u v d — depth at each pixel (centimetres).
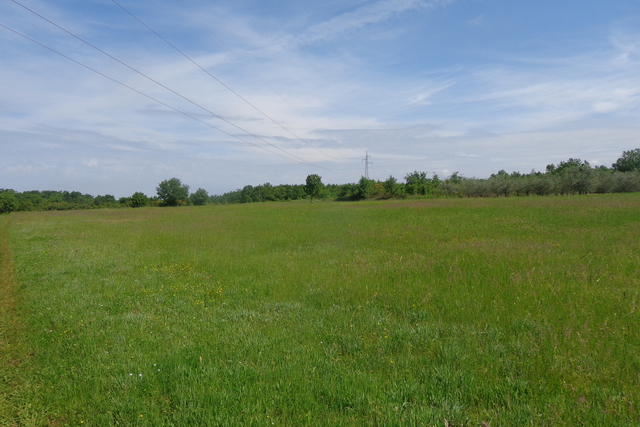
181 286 1014
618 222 2078
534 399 431
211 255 1502
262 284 1010
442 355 546
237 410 426
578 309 708
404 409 421
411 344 593
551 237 1661
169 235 2211
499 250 1338
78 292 965
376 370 520
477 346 573
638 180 6125
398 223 2572
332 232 2170
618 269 994
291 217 3422
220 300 886
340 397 444
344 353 580
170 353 577
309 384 479
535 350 541
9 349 632
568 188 6322
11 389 502
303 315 755
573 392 442
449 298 816
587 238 1564
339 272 1116
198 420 410
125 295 936
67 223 3441
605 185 6256
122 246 1819
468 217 2770
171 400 457
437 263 1176
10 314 820
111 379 505
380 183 9394
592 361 504
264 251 1588
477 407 428
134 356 574
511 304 757
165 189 8969
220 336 648
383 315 741
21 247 1877
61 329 706
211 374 505
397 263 1216
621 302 728
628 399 420
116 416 430
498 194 7044
